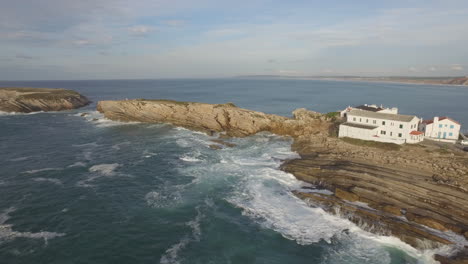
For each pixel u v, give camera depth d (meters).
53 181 41.84
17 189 38.75
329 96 190.38
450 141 55.12
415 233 28.45
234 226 31.61
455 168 40.28
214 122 77.75
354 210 32.59
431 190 34.75
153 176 44.62
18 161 50.19
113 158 52.94
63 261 25.30
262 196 38.19
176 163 50.62
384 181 37.66
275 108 123.44
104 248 27.33
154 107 87.81
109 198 37.06
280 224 31.98
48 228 30.06
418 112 114.19
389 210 32.41
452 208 31.47
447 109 123.06
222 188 40.56
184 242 28.75
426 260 26.03
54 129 78.44
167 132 75.81
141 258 26.25
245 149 59.41
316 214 33.69
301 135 67.88
